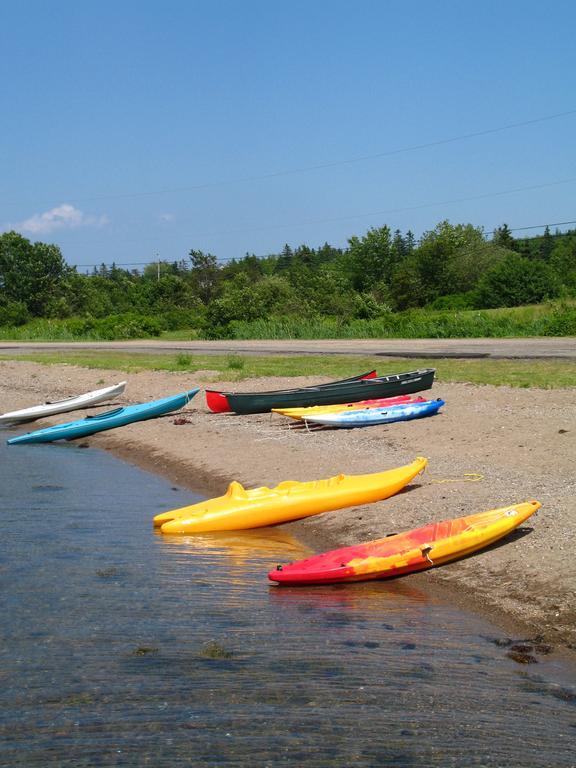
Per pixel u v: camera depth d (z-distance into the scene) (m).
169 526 11.98
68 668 7.27
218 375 28.58
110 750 6.00
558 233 141.88
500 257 91.56
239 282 91.00
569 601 8.39
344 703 6.59
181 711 6.50
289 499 12.40
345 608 8.74
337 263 122.12
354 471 14.72
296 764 5.79
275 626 8.22
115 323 63.47
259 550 11.16
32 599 9.05
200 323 65.06
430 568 9.89
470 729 6.18
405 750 5.92
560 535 10.12
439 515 11.56
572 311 46.41
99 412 24.41
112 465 17.66
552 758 5.81
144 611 8.68
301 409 19.38
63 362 36.31
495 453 15.07
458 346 37.38
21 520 12.70
